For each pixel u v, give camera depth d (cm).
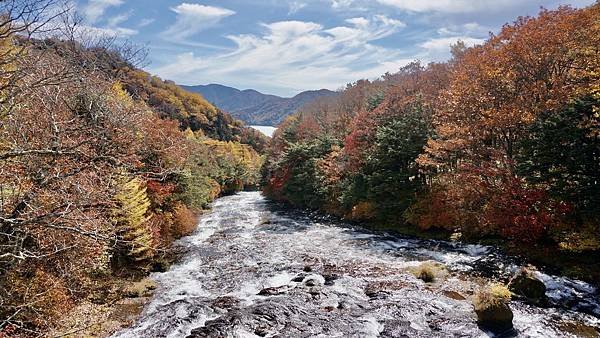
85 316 1509
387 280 1973
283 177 5547
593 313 1502
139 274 2114
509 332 1356
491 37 3123
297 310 1593
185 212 3186
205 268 2298
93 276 1816
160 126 2888
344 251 2647
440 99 3403
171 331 1430
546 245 2208
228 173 8300
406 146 3189
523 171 2222
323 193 4500
